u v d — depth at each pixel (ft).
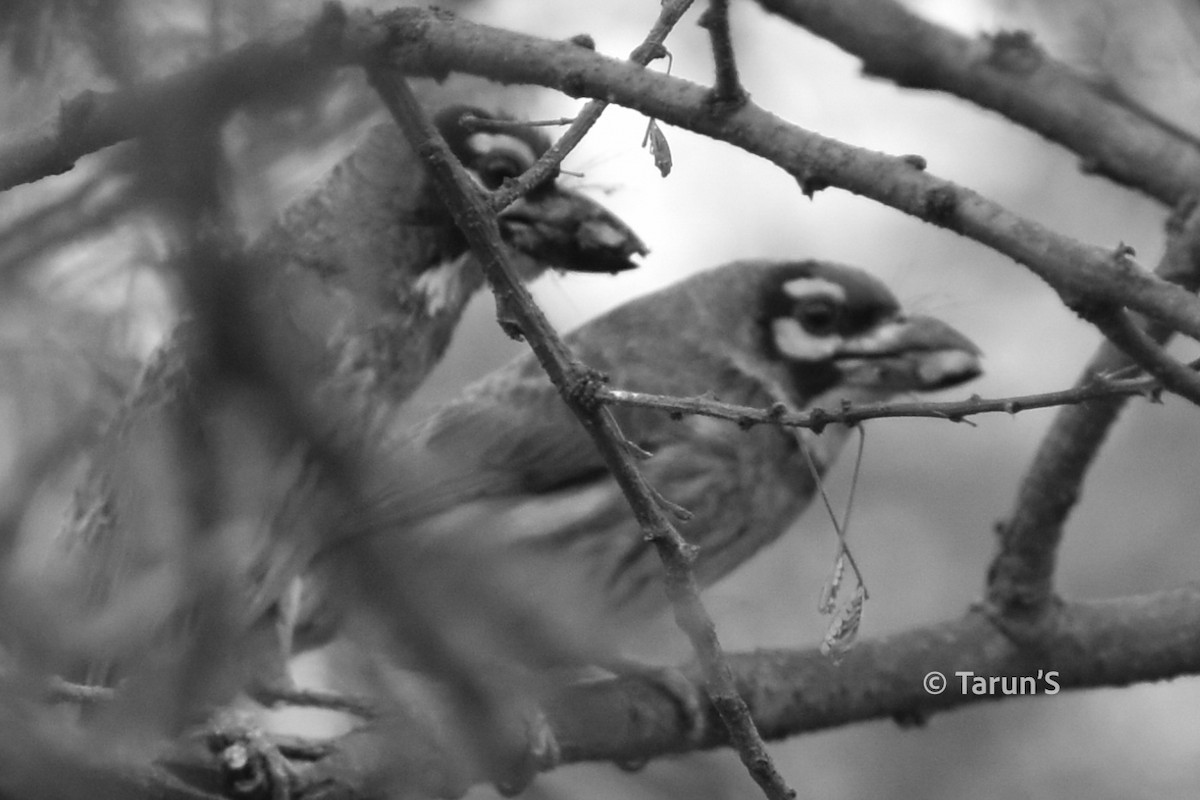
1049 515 38.37
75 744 22.95
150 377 31.91
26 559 32.42
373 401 38.50
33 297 30.91
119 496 31.78
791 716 39.22
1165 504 50.93
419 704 29.53
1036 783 50.34
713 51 26.30
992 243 25.64
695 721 38.34
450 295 39.73
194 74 24.77
